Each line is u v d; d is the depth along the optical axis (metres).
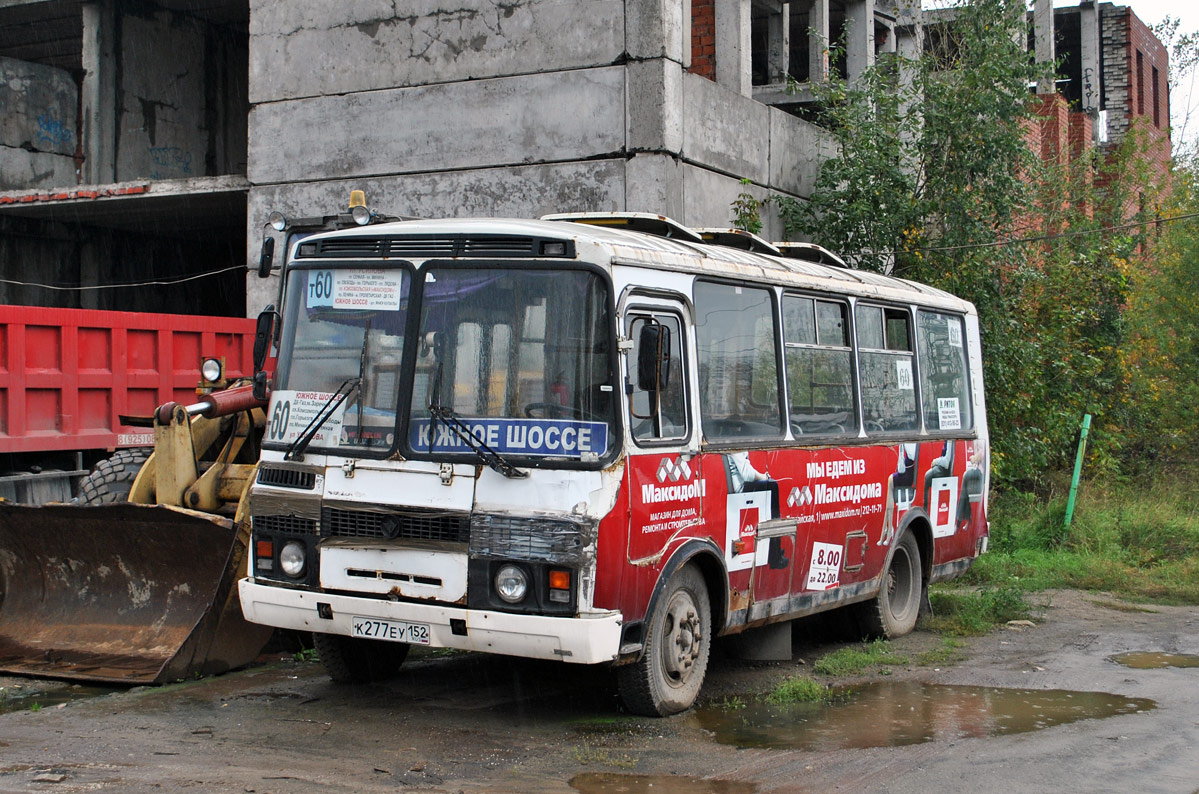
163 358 12.70
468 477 6.57
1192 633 10.45
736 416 7.89
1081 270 19.77
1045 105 25.56
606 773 6.06
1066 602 12.14
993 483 17.44
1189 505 17.58
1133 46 34.88
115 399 12.07
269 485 7.12
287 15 15.12
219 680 8.01
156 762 6.10
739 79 15.66
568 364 6.56
